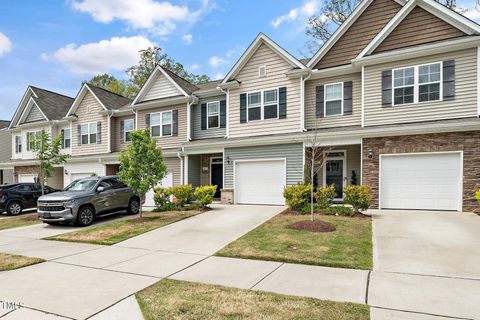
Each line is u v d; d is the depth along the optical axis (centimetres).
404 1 1331
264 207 1354
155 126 1920
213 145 1578
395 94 1245
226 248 730
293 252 671
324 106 1455
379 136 1197
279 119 1497
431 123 1104
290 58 1469
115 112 2116
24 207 1609
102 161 2030
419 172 1150
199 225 1024
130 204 1390
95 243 862
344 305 408
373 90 1284
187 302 430
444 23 1200
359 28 1416
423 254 639
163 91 1909
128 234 944
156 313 398
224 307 410
